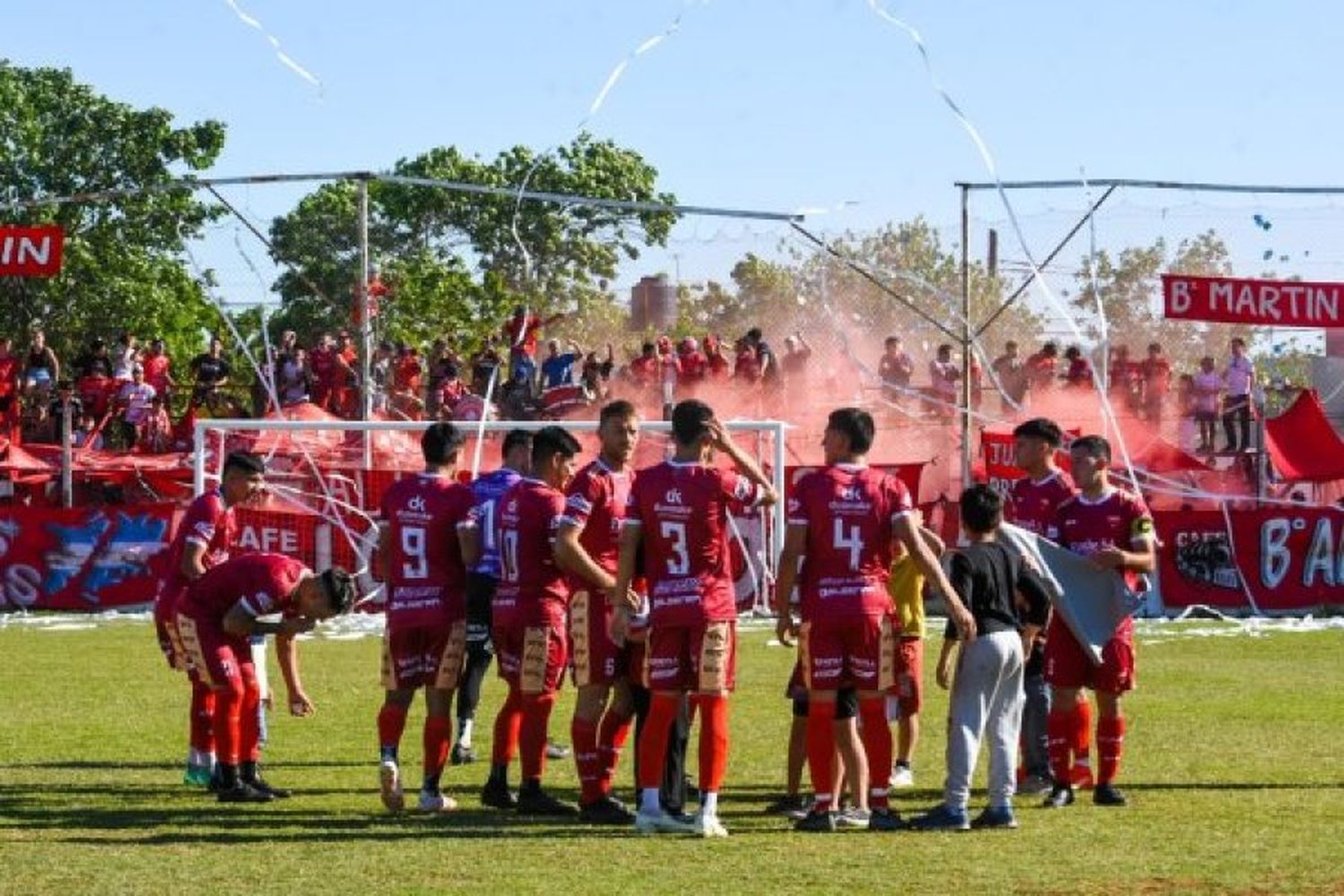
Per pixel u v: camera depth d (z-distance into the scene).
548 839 10.88
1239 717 16.62
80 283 53.59
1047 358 34.38
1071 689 12.06
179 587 12.80
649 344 34.62
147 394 34.88
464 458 32.06
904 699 13.02
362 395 29.66
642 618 11.44
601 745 11.67
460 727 14.34
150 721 16.67
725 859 10.16
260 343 50.78
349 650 24.12
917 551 11.12
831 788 11.19
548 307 44.22
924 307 42.78
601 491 11.67
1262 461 32.12
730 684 11.16
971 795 12.70
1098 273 33.03
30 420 34.75
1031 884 9.41
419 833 11.09
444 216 48.06
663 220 43.88
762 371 34.50
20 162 53.69
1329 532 29.83
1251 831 10.99
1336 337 39.38
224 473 12.61
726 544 11.20
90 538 30.06
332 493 29.58
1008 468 31.12
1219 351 40.12
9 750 14.85
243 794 12.31
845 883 9.45
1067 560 11.88
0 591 30.17
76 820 11.57
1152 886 9.36
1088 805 12.08
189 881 9.56
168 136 54.53
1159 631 26.66
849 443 11.33
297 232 49.16
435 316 46.22
